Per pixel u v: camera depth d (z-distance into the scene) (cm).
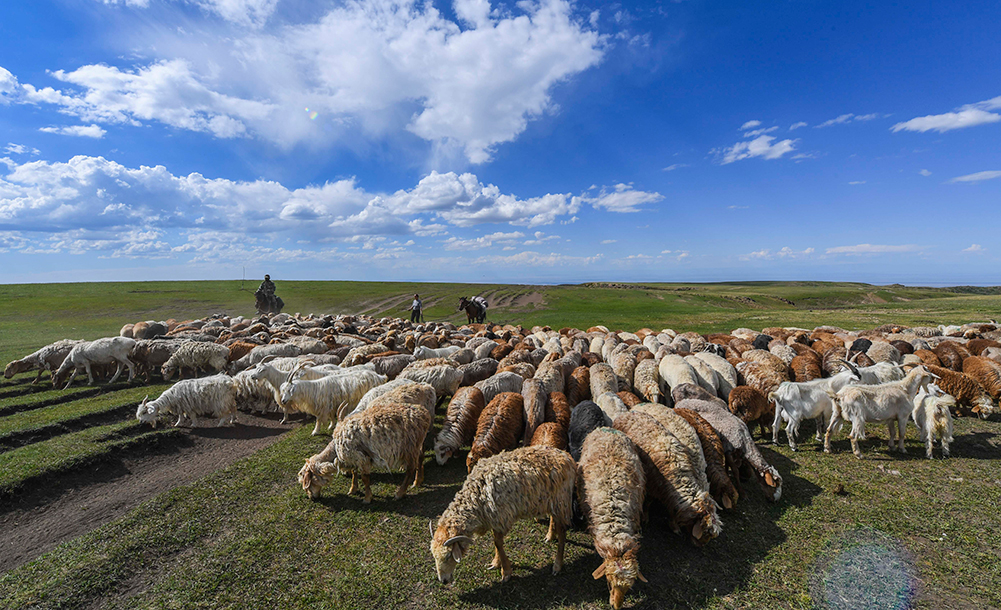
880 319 3831
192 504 812
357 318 3522
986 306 4903
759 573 622
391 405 860
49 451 967
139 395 1459
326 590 604
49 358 1599
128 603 587
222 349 1658
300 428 1219
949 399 951
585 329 3566
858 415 984
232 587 611
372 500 831
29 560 676
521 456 643
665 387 1450
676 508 693
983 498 801
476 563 656
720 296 8706
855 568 627
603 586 608
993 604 565
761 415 1111
